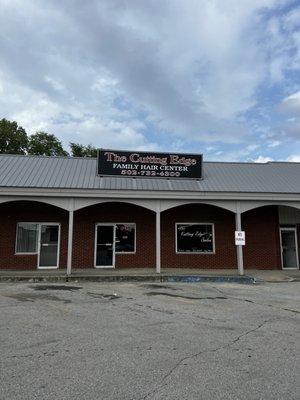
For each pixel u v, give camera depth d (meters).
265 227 20.44
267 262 20.17
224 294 12.52
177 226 19.86
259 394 4.43
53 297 11.33
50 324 7.81
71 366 5.31
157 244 17.09
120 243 19.33
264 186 19.30
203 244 19.89
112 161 18.97
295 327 7.90
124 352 5.98
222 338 6.93
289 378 4.95
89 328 7.52
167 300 11.13
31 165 19.70
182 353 5.98
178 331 7.41
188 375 5.02
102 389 4.52
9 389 4.50
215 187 18.62
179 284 15.01
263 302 11.04
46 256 18.72
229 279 16.02
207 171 21.44
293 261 20.66
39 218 18.78
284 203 18.23
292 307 10.29
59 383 4.69
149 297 11.62
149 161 19.27
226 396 4.37
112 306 9.99
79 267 18.81
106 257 19.17
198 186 18.67
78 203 16.84
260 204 18.06
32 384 4.65
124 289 13.33
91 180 18.25
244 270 19.59
